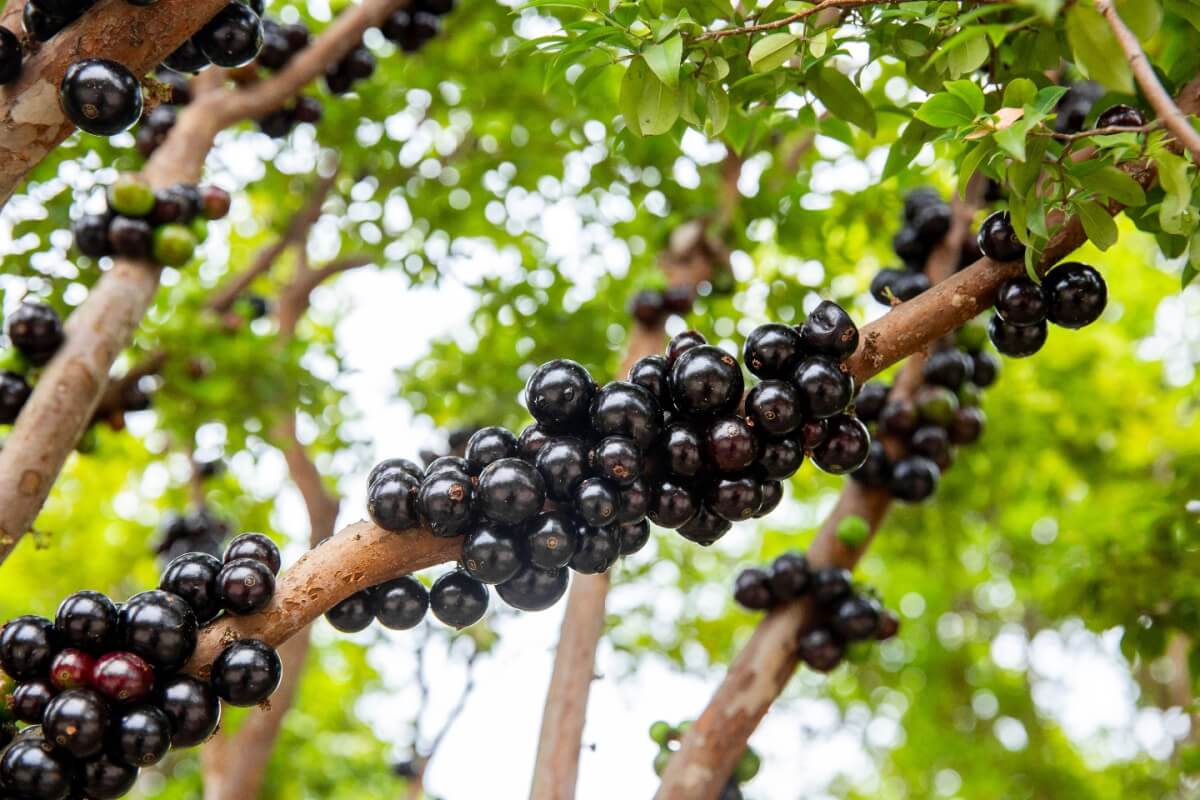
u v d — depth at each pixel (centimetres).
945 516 968
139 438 979
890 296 362
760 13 357
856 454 344
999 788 1228
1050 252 347
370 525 325
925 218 535
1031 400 993
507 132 848
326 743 1242
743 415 327
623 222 827
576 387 321
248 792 684
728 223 720
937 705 1259
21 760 285
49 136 350
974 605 1353
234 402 730
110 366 473
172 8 346
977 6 361
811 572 523
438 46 804
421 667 775
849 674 1266
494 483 303
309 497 762
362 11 596
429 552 321
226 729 904
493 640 787
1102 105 412
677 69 325
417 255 833
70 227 604
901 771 1345
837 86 402
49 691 296
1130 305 1168
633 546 340
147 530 1127
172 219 515
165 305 768
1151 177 345
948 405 548
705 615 1189
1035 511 1077
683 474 321
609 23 344
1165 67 397
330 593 317
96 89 330
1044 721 1352
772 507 346
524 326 831
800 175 785
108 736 289
